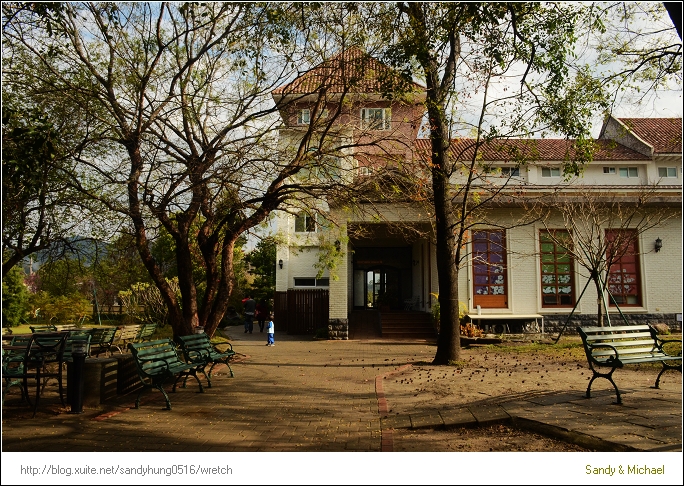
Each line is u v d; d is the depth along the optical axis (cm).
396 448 576
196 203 1230
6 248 1133
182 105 1162
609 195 1856
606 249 1703
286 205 1359
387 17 1037
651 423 617
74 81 1122
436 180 1285
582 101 1152
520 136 1209
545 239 1950
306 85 1221
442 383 965
